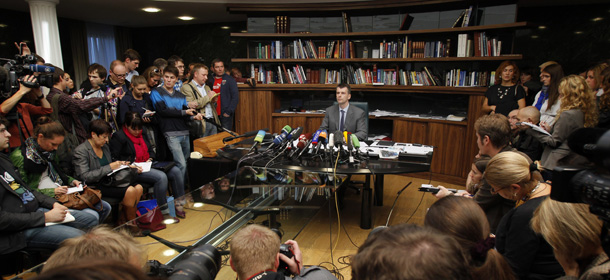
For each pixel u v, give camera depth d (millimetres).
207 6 5445
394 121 4719
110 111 3410
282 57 5207
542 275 1222
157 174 3066
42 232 2016
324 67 5211
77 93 3367
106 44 7633
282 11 5117
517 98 3643
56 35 4555
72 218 2131
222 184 2227
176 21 7129
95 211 2432
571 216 914
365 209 2959
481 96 3984
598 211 632
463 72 4363
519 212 1267
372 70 4941
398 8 4707
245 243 1070
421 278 531
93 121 2727
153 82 3846
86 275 387
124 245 834
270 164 2598
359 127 3531
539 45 4984
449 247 581
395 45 4688
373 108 5211
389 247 583
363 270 601
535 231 1094
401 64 4805
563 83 2529
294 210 1905
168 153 3658
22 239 1953
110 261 435
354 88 4902
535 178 1306
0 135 2045
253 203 1961
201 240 1550
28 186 2219
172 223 1697
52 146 2381
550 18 4879
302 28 5160
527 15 5000
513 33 4094
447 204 991
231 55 7293
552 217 954
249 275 1064
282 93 5539
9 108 2467
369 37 4914
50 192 2367
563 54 4859
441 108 4699
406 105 4977
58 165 2600
